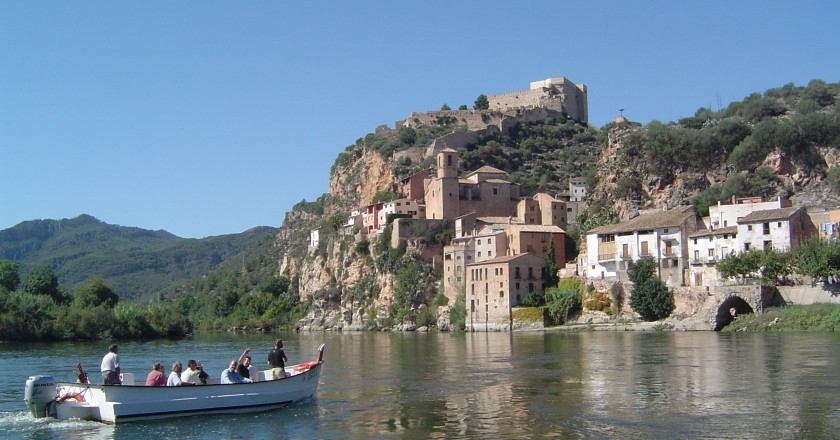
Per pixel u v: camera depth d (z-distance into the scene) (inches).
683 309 5871.1
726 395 2384.4
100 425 2148.1
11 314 6712.6
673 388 2568.9
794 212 5851.4
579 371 3161.9
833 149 7519.7
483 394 2618.1
